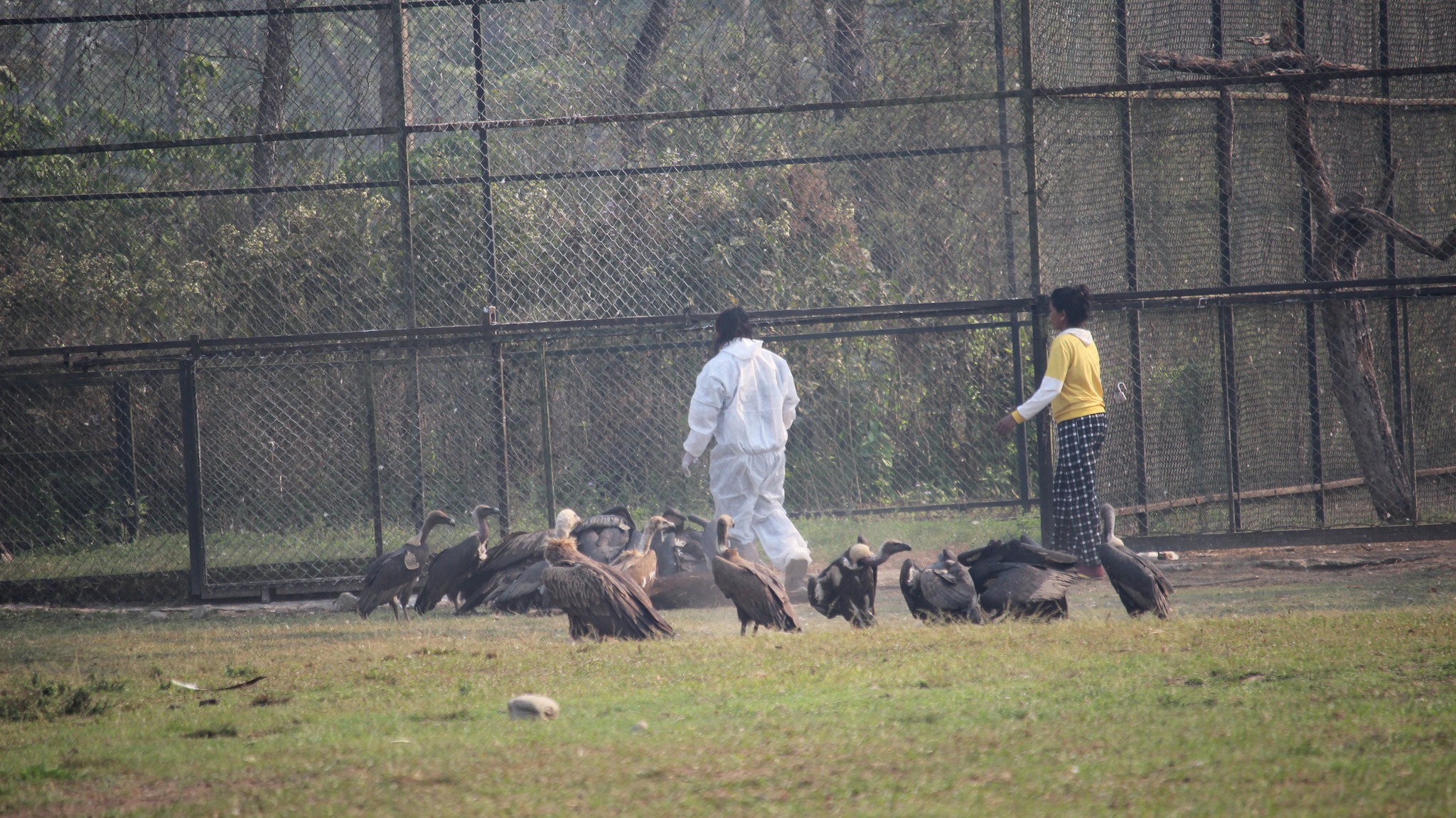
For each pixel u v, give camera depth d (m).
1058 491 34.47
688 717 18.42
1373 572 33.88
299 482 38.88
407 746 17.38
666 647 24.58
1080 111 37.34
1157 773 14.66
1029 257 38.47
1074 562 28.38
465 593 34.31
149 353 38.84
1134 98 38.31
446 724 19.00
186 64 37.56
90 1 36.78
